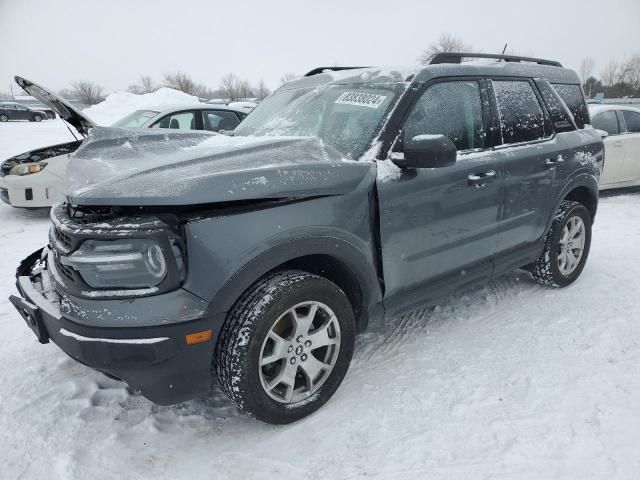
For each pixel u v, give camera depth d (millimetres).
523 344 3303
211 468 2275
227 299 2240
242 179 2244
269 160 2455
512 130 3555
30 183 6680
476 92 3348
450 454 2318
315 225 2438
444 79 3133
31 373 3051
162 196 2078
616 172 7930
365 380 2934
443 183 2965
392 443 2400
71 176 2600
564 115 4039
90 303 2133
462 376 2943
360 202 2617
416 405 2682
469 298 4090
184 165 2334
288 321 2498
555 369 2990
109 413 2674
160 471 2266
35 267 2928
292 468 2264
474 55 3564
